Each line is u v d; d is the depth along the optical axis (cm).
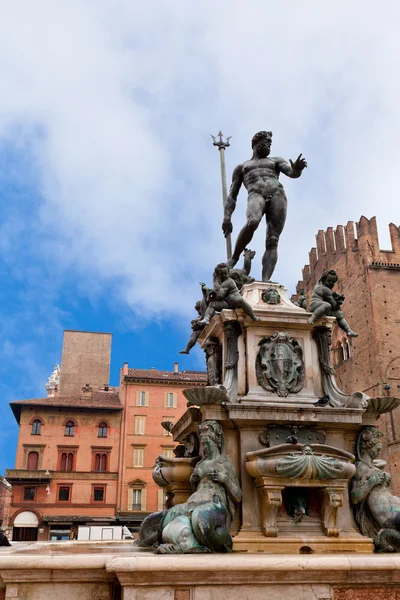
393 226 6216
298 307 928
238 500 733
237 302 879
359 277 6125
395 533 733
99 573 554
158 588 521
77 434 5925
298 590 544
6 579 543
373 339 5744
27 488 5694
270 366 873
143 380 6122
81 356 7056
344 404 860
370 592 556
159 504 5803
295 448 746
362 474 786
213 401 775
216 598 527
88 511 5700
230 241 1124
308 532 743
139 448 5944
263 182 1037
